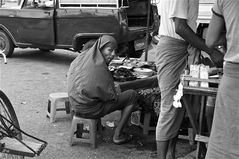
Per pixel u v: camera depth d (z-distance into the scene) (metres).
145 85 4.80
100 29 7.80
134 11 8.37
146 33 7.81
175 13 3.29
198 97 3.77
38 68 8.47
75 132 4.38
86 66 4.14
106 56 4.21
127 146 4.42
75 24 8.01
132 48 8.28
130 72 4.81
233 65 2.59
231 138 2.66
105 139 4.59
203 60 3.88
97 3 7.79
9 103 3.76
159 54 3.58
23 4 8.77
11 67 8.51
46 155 4.17
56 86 6.98
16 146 3.23
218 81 3.23
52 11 8.20
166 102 3.56
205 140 3.44
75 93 4.21
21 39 8.95
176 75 3.53
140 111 4.75
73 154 4.21
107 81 4.12
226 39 2.72
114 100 4.22
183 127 4.40
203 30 6.79
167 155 3.72
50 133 4.79
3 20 9.08
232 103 2.61
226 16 2.64
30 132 4.80
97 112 4.22
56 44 8.38
